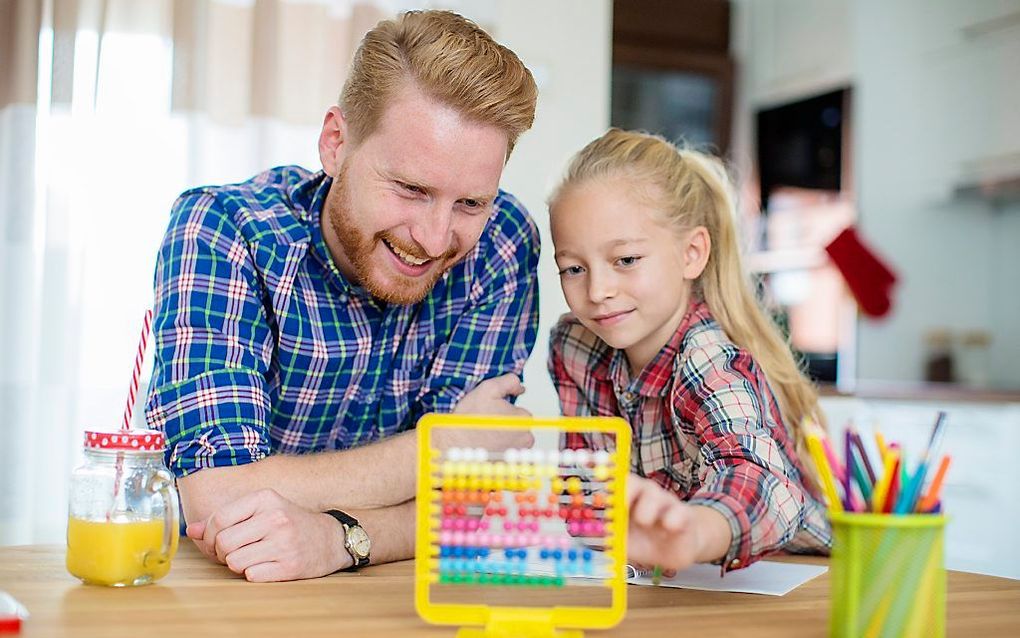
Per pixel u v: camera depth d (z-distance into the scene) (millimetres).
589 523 915
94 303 2740
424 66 1225
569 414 1638
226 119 2834
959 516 3549
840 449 3502
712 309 1582
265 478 1266
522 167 3014
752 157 4816
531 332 1659
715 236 1590
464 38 1250
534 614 876
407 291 1375
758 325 1605
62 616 886
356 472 1307
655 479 1518
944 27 4230
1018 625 933
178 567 1185
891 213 4348
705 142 4840
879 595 822
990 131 4020
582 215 1440
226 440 1274
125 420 1095
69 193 2721
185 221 1392
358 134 1306
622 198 1427
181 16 2801
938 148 4289
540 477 968
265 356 1411
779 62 4645
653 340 1497
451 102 1224
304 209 1458
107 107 2746
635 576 1193
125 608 930
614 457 906
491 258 1580
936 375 4387
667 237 1459
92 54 2738
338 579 1129
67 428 2711
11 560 1191
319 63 2916
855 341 4266
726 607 1007
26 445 2689
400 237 1307
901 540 822
